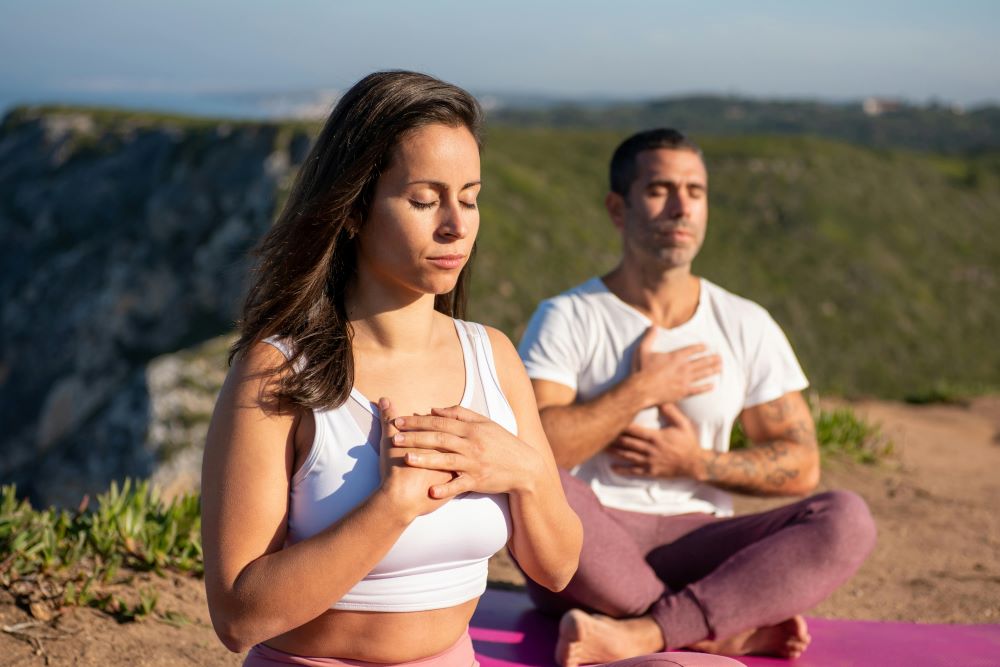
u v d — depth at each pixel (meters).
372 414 1.84
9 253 33.88
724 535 3.21
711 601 2.95
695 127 86.62
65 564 3.30
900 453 7.01
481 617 3.37
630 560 3.04
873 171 34.44
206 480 1.81
